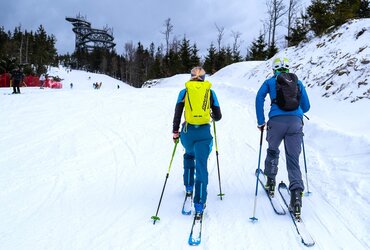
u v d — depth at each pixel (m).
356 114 8.30
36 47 81.38
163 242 3.39
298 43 20.98
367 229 3.53
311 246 3.27
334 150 6.05
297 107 3.98
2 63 47.03
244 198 4.50
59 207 4.28
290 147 4.00
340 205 4.12
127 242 3.39
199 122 3.94
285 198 4.38
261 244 3.33
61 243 3.38
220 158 6.39
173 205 4.32
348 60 12.14
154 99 14.61
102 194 4.73
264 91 4.17
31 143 7.64
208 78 31.70
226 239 3.44
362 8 21.78
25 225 3.78
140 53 85.94
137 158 6.54
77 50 120.88
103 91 18.14
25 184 5.12
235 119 10.13
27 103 13.52
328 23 18.36
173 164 6.14
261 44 43.44
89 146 7.40
